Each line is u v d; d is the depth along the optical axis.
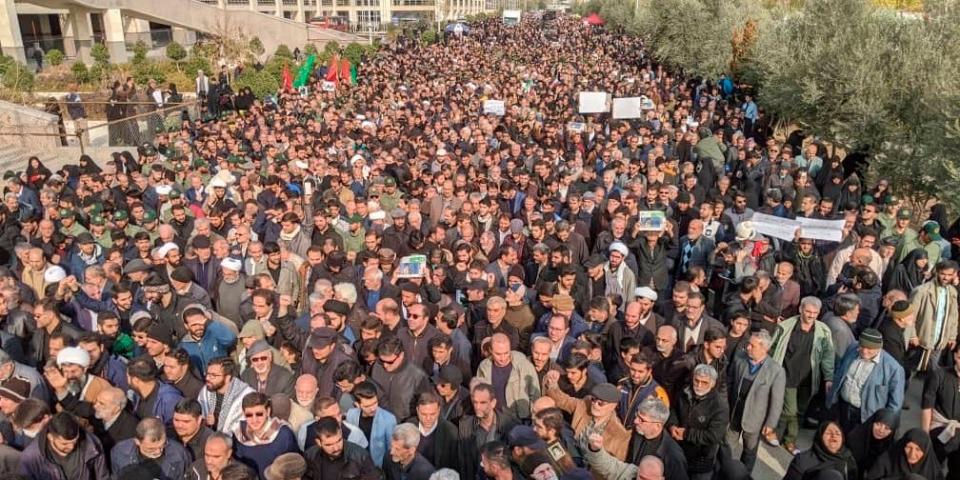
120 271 7.43
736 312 5.97
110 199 10.22
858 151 15.53
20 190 10.68
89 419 5.02
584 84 24.59
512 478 4.07
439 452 4.77
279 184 10.83
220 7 44.19
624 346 5.28
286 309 6.37
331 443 4.24
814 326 6.18
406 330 6.16
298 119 18.77
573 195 10.05
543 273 7.83
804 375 6.17
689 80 30.75
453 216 9.45
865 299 7.12
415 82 27.02
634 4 55.97
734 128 17.22
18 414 4.50
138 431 4.30
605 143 14.43
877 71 15.54
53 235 8.67
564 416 5.23
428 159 13.49
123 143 18.78
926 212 13.60
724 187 11.23
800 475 4.71
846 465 4.62
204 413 5.04
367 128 17.31
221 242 7.83
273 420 4.64
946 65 13.83
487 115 18.52
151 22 41.91
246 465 4.21
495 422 4.86
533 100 21.77
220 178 10.60
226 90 22.66
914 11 19.03
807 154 13.19
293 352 6.06
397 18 73.00
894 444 4.71
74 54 33.53
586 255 8.68
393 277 7.50
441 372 5.17
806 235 8.13
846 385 5.71
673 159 12.90
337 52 36.19
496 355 5.34
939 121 12.73
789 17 21.42
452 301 7.04
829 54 16.81
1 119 18.45
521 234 8.77
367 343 5.77
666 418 4.62
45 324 6.10
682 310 6.23
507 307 6.57
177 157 12.88
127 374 5.29
